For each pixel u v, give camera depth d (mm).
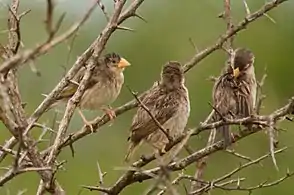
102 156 18156
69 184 17516
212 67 18828
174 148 10594
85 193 15523
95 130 12234
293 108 8727
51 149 10156
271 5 10906
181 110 12211
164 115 12000
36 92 17281
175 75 12320
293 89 19859
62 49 17766
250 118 8836
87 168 17859
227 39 11625
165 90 12273
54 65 17609
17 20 9078
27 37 15914
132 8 10414
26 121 9406
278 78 19938
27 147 8859
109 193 10055
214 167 17000
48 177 9445
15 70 9523
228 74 11219
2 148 9453
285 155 16547
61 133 9703
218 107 10875
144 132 11766
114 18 9984
